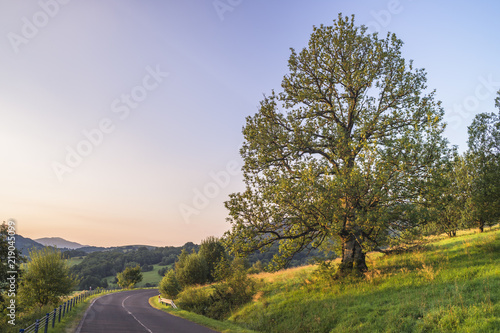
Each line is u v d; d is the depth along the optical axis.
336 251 22.91
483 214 20.59
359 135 19.17
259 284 27.86
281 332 16.17
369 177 16.55
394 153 16.38
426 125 16.52
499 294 10.70
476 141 21.14
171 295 48.72
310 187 17.25
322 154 21.36
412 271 17.38
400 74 19.75
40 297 26.58
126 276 86.25
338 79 20.98
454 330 9.48
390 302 13.60
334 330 13.41
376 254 28.36
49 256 28.02
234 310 24.92
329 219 17.19
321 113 21.84
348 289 17.67
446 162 16.25
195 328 17.12
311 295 19.45
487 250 17.80
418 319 11.05
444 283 13.72
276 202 18.16
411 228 17.78
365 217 16.02
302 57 21.59
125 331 15.30
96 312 25.14
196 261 52.12
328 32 21.02
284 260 20.20
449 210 32.16
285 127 21.62
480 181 20.28
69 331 15.10
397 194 16.34
